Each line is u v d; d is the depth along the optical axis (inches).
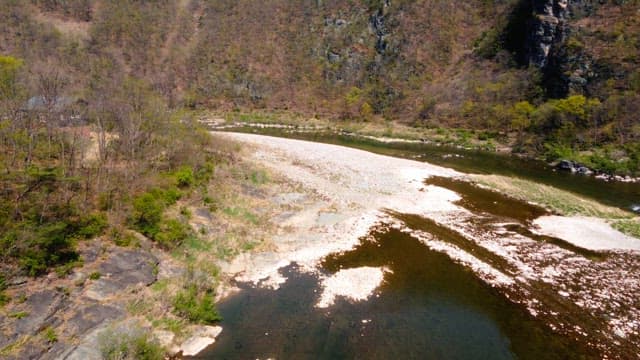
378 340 734.5
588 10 2994.6
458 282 935.0
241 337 725.9
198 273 880.3
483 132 2876.5
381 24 4441.4
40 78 1188.5
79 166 1051.3
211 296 833.5
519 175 1907.0
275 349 698.2
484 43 3826.3
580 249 1090.1
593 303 853.2
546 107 2583.7
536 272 974.4
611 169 1911.9
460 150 2544.3
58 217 797.2
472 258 1039.0
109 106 1304.1
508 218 1301.7
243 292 871.7
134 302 739.4
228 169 1528.1
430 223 1261.1
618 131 2198.6
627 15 2778.1
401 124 3353.8
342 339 733.3
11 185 789.9
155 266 849.5
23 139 970.7
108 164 1126.4
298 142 2438.5
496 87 3255.4
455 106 3289.9
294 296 861.8
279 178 1608.0
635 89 2386.8
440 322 792.9
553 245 1111.6
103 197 929.5
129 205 940.0
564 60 2861.7
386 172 1798.7
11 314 600.7
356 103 3799.2
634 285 917.2
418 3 4399.6
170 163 1304.1
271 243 1095.0
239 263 981.8
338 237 1156.5
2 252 656.4
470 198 1488.7
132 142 1170.0
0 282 629.3
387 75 3996.1
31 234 693.3
